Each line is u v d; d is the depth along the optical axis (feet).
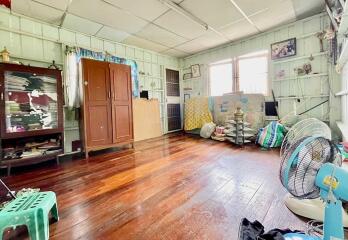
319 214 4.42
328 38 10.37
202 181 6.98
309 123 3.80
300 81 12.84
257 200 5.50
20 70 8.67
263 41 14.33
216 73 17.88
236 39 15.49
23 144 9.53
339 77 11.09
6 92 8.45
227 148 12.00
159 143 14.33
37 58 10.81
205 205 5.34
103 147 11.43
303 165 2.78
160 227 4.44
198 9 10.42
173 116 19.98
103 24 11.69
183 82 20.59
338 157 2.99
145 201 5.67
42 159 9.24
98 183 7.11
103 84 11.47
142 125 16.07
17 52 10.16
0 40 9.65
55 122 10.11
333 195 2.64
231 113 15.56
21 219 3.88
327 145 2.91
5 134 8.30
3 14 9.68
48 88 9.96
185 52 18.63
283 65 13.52
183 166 8.76
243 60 15.76
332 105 11.40
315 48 12.04
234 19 11.80
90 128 10.97
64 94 11.71
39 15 10.28
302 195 2.87
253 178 7.08
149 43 15.58
